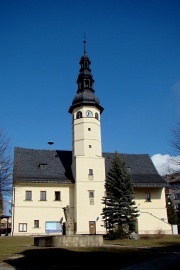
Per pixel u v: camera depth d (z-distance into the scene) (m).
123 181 43.69
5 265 19.38
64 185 51.34
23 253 24.23
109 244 32.78
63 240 28.64
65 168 54.34
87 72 56.03
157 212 52.88
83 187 50.19
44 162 54.53
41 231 48.47
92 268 18.56
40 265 19.50
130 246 30.69
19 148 55.84
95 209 49.53
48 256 22.52
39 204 49.59
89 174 50.94
